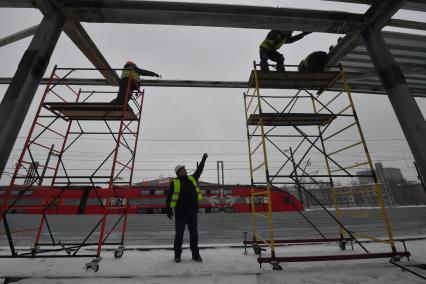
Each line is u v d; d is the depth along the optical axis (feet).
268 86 16.61
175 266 12.19
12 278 10.03
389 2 11.09
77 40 13.61
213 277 10.28
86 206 32.42
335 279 9.87
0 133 8.47
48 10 10.70
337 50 15.08
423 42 16.24
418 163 9.98
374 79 19.47
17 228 27.55
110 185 12.34
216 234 27.45
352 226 29.68
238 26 11.92
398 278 9.80
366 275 10.47
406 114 10.47
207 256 15.62
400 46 16.65
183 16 11.28
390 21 12.66
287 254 15.94
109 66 16.44
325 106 16.11
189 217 14.24
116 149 12.99
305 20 11.78
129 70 15.83
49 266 12.23
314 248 18.62
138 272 10.85
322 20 11.81
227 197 35.88
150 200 34.12
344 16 12.00
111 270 11.27
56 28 10.80
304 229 28.84
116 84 18.39
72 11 11.01
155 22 11.53
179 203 14.16
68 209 32.14
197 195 14.87
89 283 9.64
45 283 9.66
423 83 21.17
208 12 11.24
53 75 14.93
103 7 10.87
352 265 11.43
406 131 10.46
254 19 11.59
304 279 9.90
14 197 31.71
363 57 17.37
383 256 11.60
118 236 26.32
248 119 16.88
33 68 9.59
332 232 28.50
